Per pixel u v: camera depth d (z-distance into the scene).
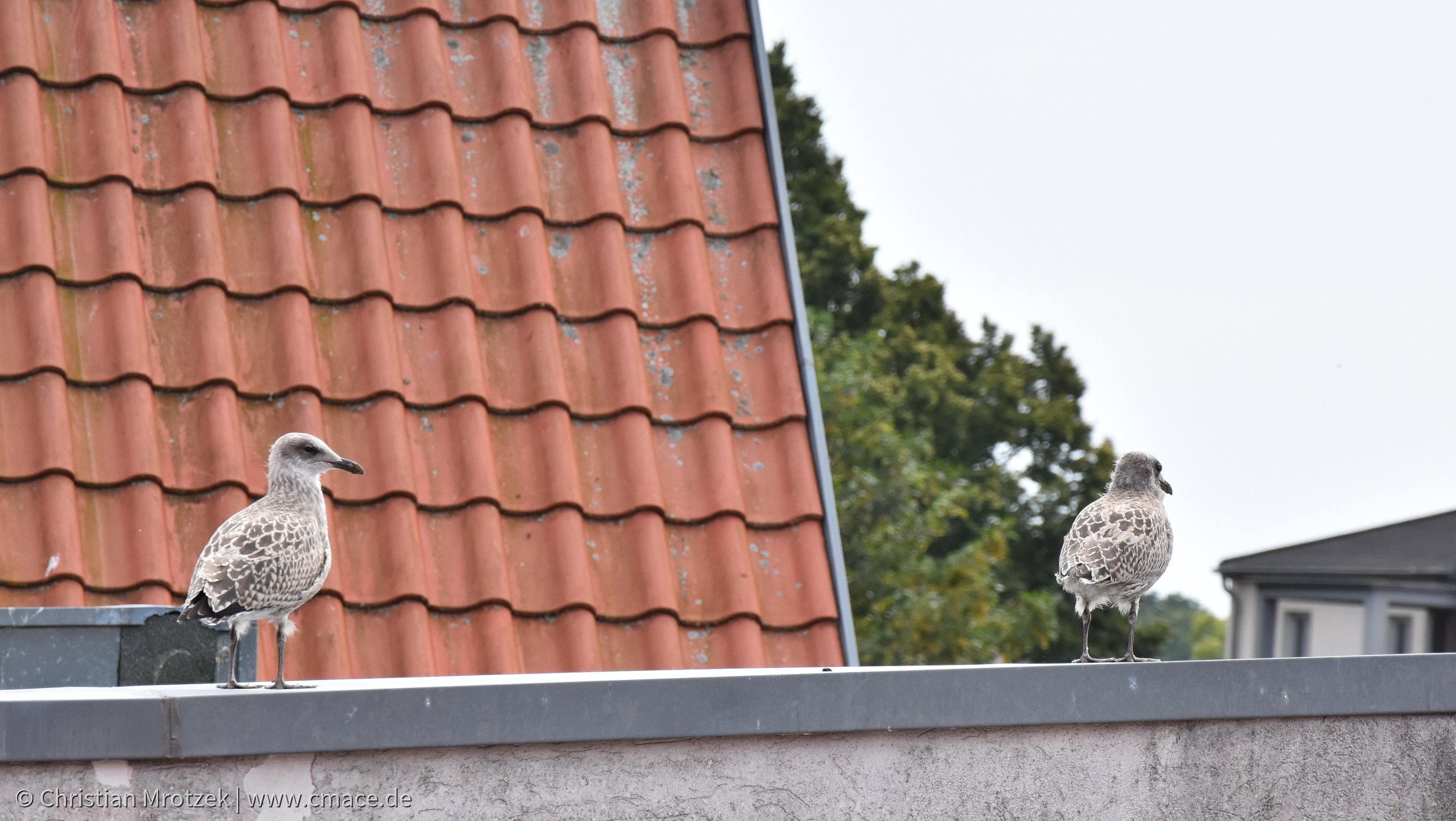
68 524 10.03
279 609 6.48
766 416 11.85
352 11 12.71
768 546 11.36
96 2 12.07
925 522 41.62
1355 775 7.19
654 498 11.13
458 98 12.66
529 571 10.82
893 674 6.49
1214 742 7.02
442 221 11.90
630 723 6.14
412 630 10.21
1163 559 8.05
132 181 11.48
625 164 12.73
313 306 11.45
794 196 55.47
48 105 11.68
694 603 10.97
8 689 7.37
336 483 10.72
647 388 11.69
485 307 11.73
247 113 12.09
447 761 6.02
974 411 54.47
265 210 11.66
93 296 11.05
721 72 13.46
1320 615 35.09
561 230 12.29
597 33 13.26
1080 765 6.84
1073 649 51.38
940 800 6.63
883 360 51.62
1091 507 8.24
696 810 6.31
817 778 6.46
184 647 7.87
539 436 11.27
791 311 12.24
